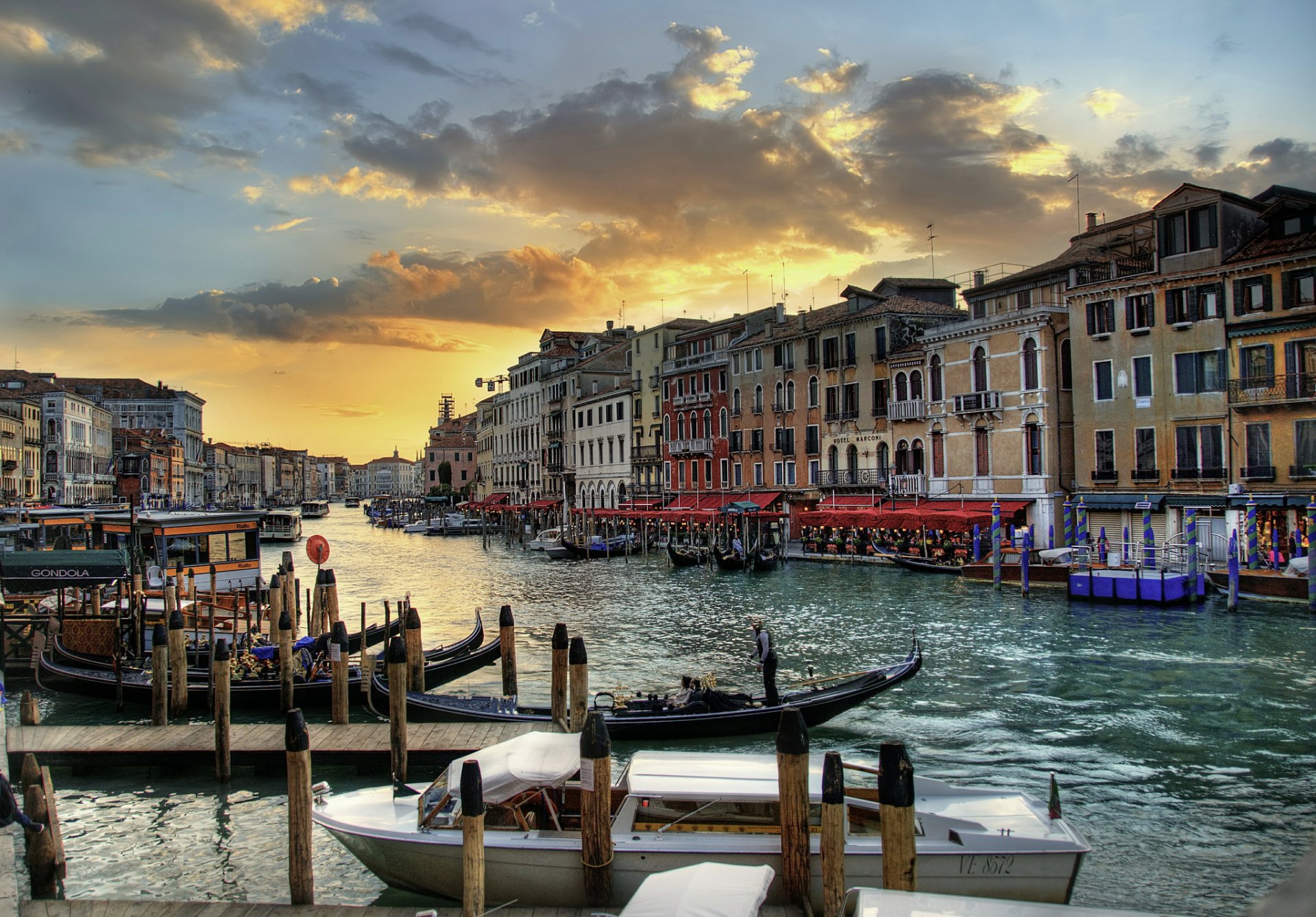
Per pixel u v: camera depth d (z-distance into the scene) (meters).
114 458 91.88
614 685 18.22
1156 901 9.05
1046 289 36.88
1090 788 12.09
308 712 16.83
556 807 9.42
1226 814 11.17
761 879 6.74
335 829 9.16
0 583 18.73
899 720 15.29
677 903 6.41
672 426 58.78
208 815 11.74
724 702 14.26
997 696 16.70
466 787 7.77
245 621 24.20
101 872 10.12
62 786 12.79
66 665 18.61
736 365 52.69
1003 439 36.94
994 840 8.16
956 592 30.27
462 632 26.69
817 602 29.56
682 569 42.41
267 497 191.12
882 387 43.47
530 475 83.62
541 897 8.41
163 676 14.91
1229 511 29.28
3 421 68.69
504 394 91.56
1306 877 1.56
